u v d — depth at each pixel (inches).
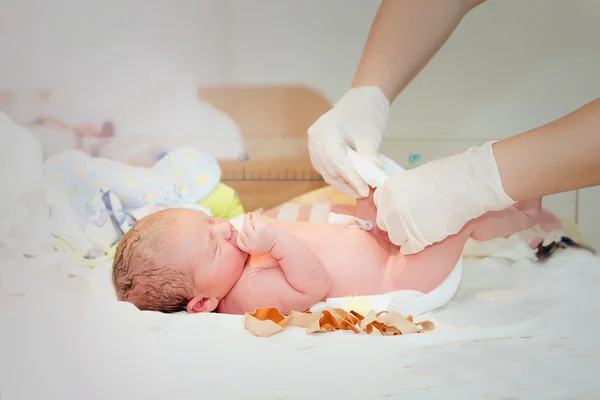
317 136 53.7
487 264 55.2
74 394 31.7
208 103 75.2
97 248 54.7
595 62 77.7
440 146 77.2
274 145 74.2
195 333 38.7
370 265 49.8
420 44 56.2
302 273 46.1
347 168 51.6
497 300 48.4
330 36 75.9
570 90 78.6
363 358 36.0
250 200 74.3
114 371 33.7
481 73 78.7
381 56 56.4
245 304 47.6
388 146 76.5
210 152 73.5
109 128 71.3
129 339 37.1
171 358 35.4
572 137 38.8
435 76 79.0
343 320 42.1
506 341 38.4
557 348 37.5
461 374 34.4
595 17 76.4
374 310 44.1
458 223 44.2
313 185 74.3
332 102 77.5
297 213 64.2
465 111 79.7
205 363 35.0
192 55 73.4
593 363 35.6
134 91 71.6
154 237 46.3
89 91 69.7
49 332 36.8
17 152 55.3
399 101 79.7
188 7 71.7
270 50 75.5
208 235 47.1
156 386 32.6
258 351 36.7
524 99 79.3
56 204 55.5
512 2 76.4
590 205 75.1
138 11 69.8
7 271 46.5
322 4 74.8
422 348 37.3
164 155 68.8
